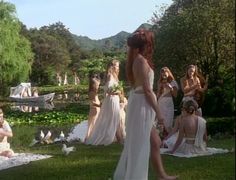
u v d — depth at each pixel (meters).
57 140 13.73
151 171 8.10
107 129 12.35
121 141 12.57
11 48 48.03
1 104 36.91
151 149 6.50
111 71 12.62
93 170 8.51
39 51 80.88
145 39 6.50
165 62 23.05
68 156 10.23
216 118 14.53
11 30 48.31
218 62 20.27
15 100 41.69
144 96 6.40
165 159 9.24
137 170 6.32
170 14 25.59
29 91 45.12
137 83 6.46
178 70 23.00
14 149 11.91
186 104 9.73
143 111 6.36
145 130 6.35
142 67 6.36
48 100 39.78
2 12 48.12
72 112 24.36
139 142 6.34
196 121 9.79
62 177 7.97
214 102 15.20
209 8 21.44
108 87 12.41
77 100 40.16
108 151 10.92
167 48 23.03
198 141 9.77
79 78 81.00
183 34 22.56
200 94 12.23
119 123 12.53
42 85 79.31
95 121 12.52
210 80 20.16
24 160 9.85
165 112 12.43
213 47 21.28
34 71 80.00
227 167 8.24
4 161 9.83
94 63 73.25
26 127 18.53
